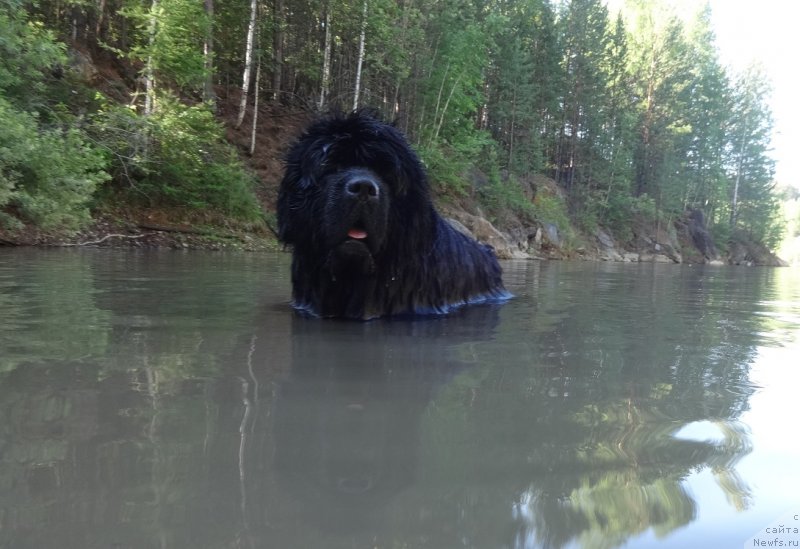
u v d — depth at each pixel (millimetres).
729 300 5191
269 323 2734
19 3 9859
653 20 45469
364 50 20281
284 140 18406
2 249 7469
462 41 22891
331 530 742
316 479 919
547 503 842
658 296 5340
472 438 1162
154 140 12086
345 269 3072
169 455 1008
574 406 1432
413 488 893
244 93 17297
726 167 56000
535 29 35250
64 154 9117
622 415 1356
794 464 1028
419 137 22172
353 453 1053
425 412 1354
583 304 4273
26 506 792
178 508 797
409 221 3285
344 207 2848
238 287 4223
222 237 11953
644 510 825
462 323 3047
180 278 4738
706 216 50406
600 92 38344
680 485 924
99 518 760
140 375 1618
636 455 1070
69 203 8977
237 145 16703
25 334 2195
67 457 984
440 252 3779
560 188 35156
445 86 23719
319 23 20828
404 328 2809
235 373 1695
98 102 12062
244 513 787
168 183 12297
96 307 2977
